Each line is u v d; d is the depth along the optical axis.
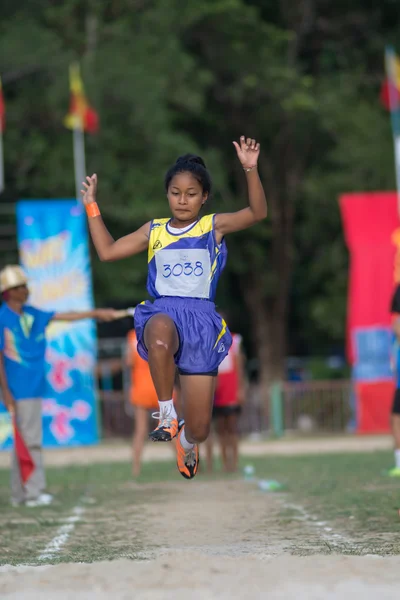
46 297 53.62
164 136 68.75
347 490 27.11
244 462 41.06
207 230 15.77
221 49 76.62
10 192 68.81
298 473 34.16
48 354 53.97
